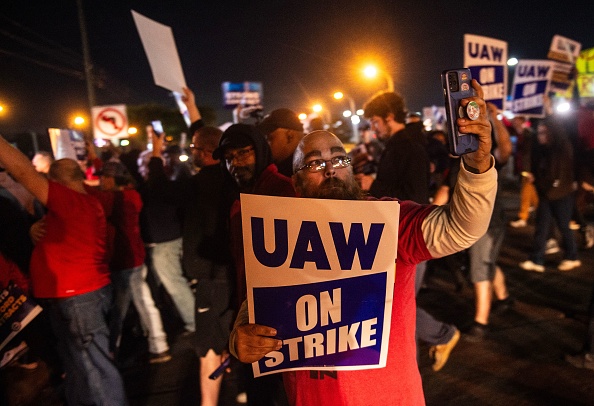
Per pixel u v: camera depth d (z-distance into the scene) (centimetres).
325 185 163
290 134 309
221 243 284
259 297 151
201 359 302
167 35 388
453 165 411
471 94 133
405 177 334
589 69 1002
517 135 905
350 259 148
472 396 340
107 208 412
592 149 616
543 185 599
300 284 150
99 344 311
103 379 310
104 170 512
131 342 485
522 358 391
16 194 356
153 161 428
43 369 343
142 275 440
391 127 353
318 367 155
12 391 328
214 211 283
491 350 408
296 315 152
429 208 156
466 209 139
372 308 151
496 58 538
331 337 153
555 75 844
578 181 641
